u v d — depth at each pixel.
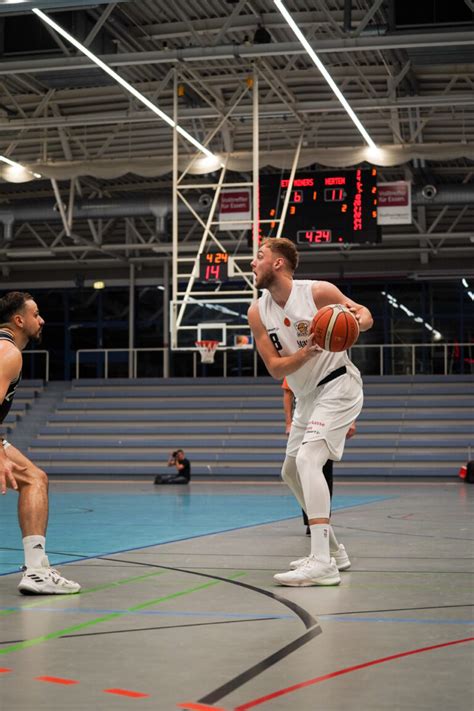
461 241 29.16
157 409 24.89
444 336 29.75
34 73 17.61
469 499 14.15
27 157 23.56
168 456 22.69
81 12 15.79
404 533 8.34
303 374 5.52
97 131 21.72
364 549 6.98
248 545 7.42
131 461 22.89
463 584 5.14
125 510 12.16
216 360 30.91
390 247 29.36
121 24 16.66
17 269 32.16
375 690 2.86
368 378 24.86
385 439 22.41
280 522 10.02
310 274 30.28
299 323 5.39
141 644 3.57
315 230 20.66
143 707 2.68
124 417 24.58
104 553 6.88
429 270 29.38
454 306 29.78
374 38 14.79
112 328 31.67
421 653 3.38
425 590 4.92
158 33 17.20
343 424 5.45
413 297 29.98
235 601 4.59
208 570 5.80
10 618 4.14
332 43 14.87
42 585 4.80
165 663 3.24
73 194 24.47
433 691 2.85
